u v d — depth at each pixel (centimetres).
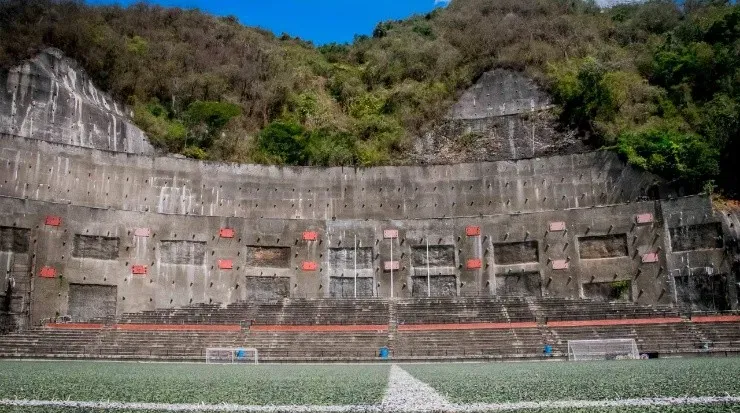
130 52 6291
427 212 5134
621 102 5638
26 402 1038
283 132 5894
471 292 4497
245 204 5069
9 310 3734
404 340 3384
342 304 4153
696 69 5503
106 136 5338
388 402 1038
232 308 4112
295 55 7988
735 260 3891
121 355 3241
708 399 971
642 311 3791
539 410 886
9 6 5509
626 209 4309
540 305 3981
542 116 6172
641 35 6938
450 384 1481
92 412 910
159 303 4219
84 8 6344
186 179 4975
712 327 3306
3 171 4294
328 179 5225
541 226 4484
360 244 4684
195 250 4406
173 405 1003
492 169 5159
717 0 6981
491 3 8281
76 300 4016
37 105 5038
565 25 7144
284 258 4597
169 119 6088
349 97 7038
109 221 4222
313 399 1112
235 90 6588
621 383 1390
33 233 3928
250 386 1480
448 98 6656
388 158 6028
